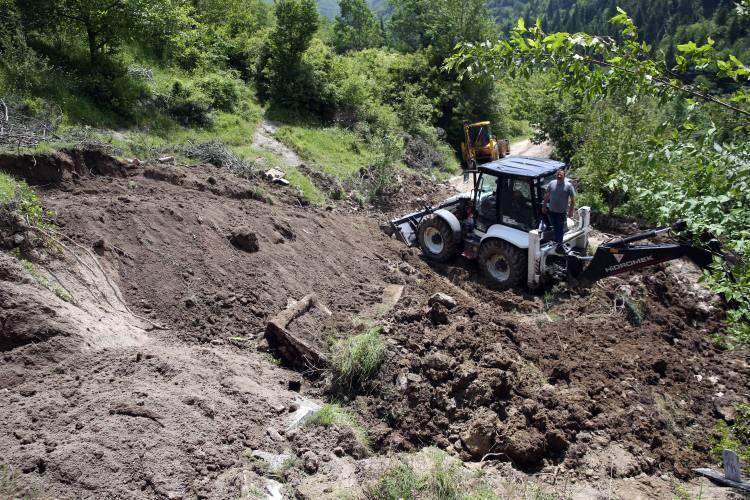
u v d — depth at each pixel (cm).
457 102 2628
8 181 769
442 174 2025
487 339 728
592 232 1380
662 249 832
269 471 514
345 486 512
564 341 790
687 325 884
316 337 752
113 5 1416
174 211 877
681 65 433
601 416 629
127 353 612
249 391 610
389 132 1950
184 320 736
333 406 630
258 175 1257
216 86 1698
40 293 629
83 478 444
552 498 518
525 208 1010
